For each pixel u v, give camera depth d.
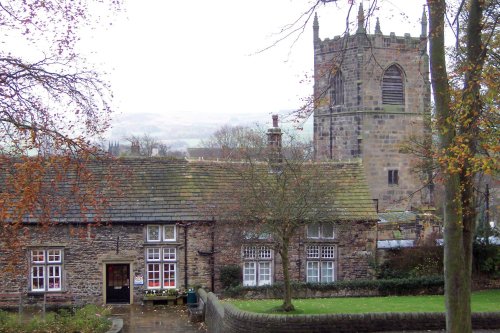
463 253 20.17
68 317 31.30
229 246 42.53
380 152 72.75
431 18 19.86
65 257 41.78
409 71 72.38
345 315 25.78
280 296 40.44
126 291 42.41
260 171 40.94
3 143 21.44
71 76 21.97
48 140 21.62
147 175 45.19
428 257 43.50
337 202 44.38
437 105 20.23
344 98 73.19
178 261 42.59
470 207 20.59
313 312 31.62
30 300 41.25
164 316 37.75
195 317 36.00
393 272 43.38
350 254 43.50
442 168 20.64
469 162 19.47
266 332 25.70
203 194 44.06
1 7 20.73
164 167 45.84
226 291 40.03
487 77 19.78
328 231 43.53
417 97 73.19
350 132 72.88
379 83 71.94
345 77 72.75
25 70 21.72
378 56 71.06
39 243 41.34
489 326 26.50
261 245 38.97
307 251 43.34
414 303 34.94
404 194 73.19
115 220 41.91
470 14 20.52
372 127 72.25
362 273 43.53
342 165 47.66
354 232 43.59
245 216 37.34
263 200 35.41
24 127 21.20
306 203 33.81
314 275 43.38
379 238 57.00
